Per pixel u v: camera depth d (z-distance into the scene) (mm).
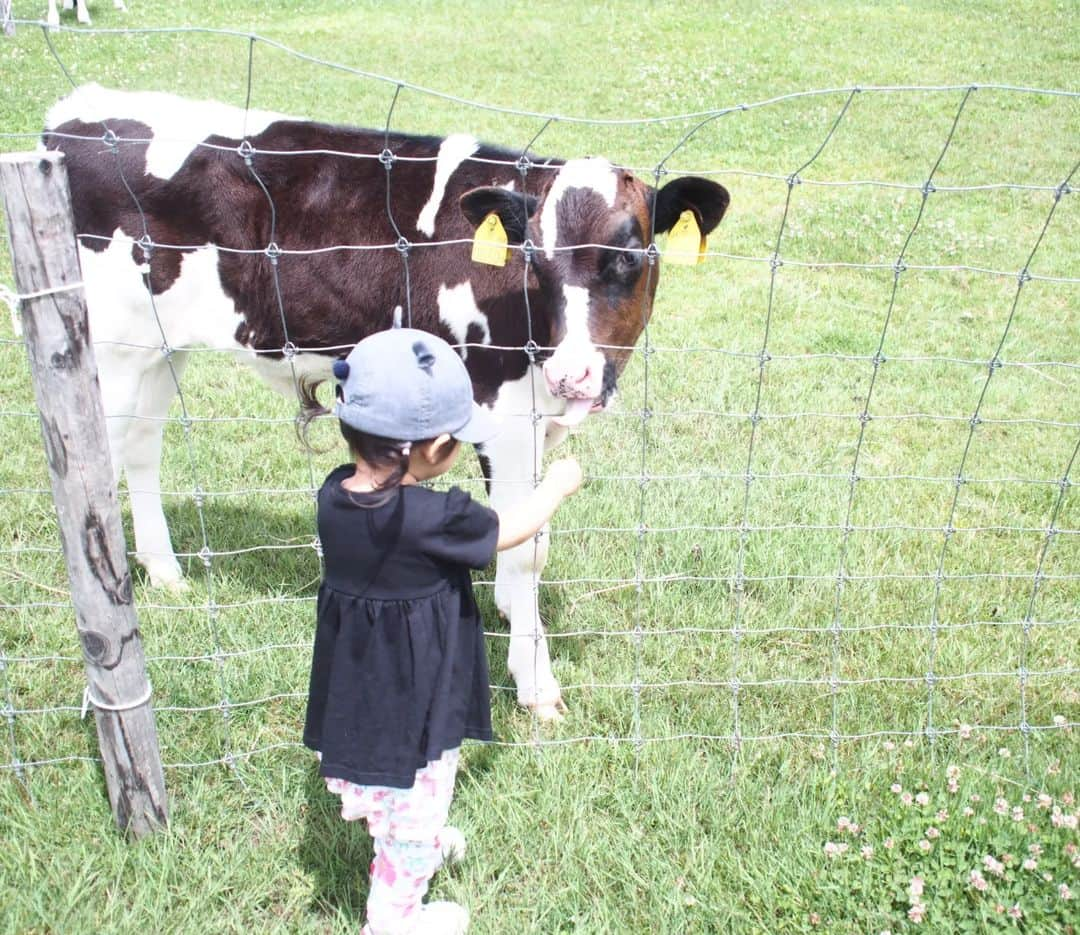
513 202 3523
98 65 14297
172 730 3660
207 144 3875
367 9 18312
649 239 3695
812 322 7441
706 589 4598
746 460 5719
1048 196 10016
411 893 2834
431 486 5250
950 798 3361
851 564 4785
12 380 6273
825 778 3471
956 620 4441
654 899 3102
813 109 12758
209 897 3080
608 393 3561
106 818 3322
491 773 3557
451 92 13586
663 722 3787
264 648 3807
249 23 17375
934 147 11477
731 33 16359
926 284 8148
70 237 2688
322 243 3906
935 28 16516
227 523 5055
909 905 3016
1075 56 14914
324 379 4320
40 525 4922
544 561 3775
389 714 2676
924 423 6191
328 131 3971
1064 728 3766
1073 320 7602
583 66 14773
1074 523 5203
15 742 3572
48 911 3016
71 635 4145
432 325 3908
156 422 4445
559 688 3934
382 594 2621
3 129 11078
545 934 3016
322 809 3398
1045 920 2943
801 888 3102
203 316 4086
